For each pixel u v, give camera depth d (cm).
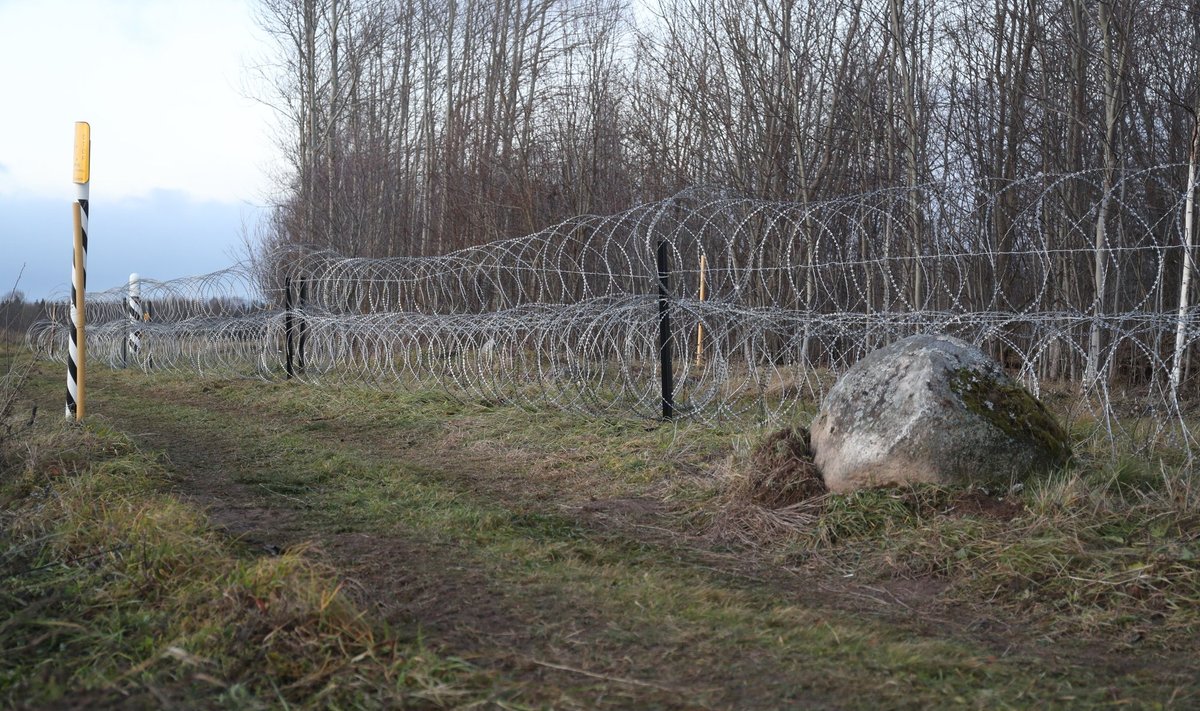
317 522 600
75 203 923
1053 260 1351
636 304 992
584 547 544
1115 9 1351
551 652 376
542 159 2400
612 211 2253
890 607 452
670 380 973
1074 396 966
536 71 2555
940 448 572
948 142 1730
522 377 1218
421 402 1170
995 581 470
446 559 512
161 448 883
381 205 2762
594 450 847
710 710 323
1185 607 428
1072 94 1416
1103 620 421
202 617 379
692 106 2066
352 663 342
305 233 2725
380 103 3003
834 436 617
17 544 492
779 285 1131
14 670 339
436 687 328
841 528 550
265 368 1533
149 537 474
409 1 2794
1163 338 1157
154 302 1900
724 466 710
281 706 312
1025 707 329
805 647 386
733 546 564
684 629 406
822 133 1820
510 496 701
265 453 873
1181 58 1522
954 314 813
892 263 1366
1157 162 1510
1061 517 518
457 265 1446
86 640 369
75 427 849
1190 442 718
